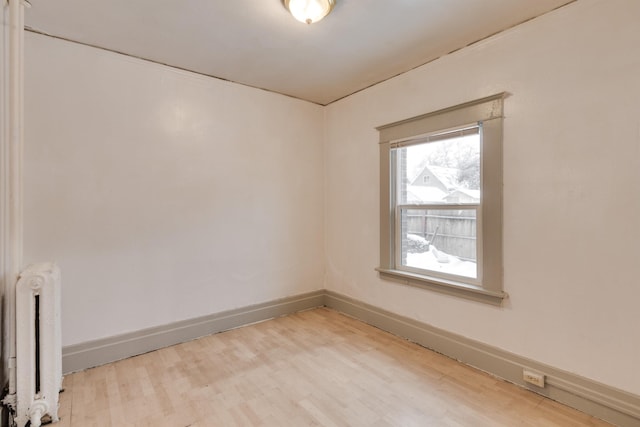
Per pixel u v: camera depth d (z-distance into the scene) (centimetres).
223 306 319
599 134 189
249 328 326
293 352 272
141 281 273
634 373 178
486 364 239
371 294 337
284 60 277
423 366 248
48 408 181
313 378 231
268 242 351
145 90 274
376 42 247
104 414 192
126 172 266
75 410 195
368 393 213
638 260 177
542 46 210
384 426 181
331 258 389
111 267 260
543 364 211
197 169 302
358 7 203
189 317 297
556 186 205
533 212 216
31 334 177
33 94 229
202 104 305
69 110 242
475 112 244
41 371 180
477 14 211
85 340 248
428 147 287
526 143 218
